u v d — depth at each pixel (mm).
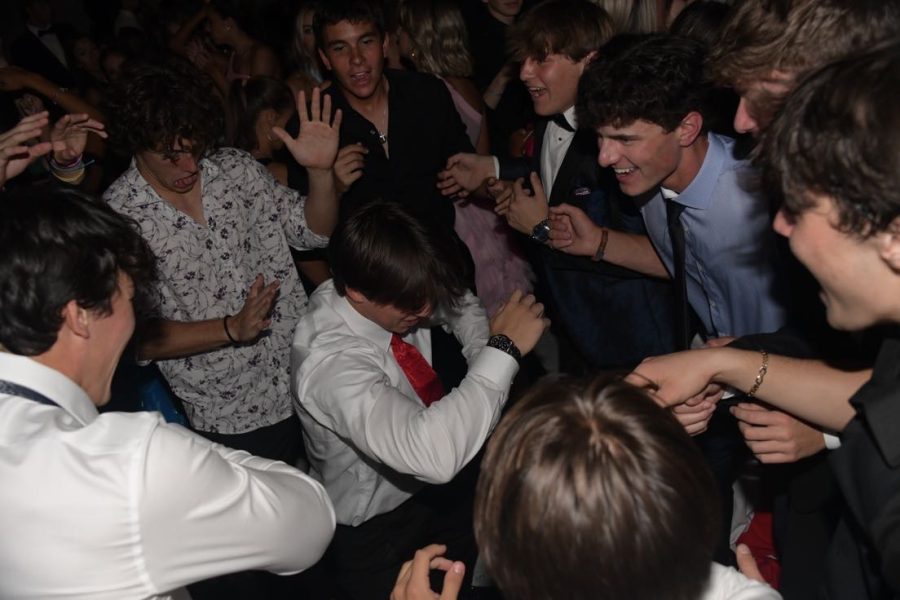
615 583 875
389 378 1921
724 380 1498
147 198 2213
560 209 2420
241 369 2396
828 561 1364
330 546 2393
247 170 2363
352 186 2857
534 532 888
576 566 875
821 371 1442
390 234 1760
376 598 2180
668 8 3156
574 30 2443
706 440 2154
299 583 2643
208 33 4984
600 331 2611
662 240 2266
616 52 1914
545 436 911
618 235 2428
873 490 1133
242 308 2338
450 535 2322
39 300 1127
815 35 1326
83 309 1174
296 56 3902
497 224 3266
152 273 1335
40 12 5840
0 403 1139
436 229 1822
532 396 980
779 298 1968
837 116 931
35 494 1068
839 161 931
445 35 3348
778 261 1909
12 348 1154
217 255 2307
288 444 2574
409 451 1687
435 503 2227
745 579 1059
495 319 1856
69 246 1147
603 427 905
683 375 1474
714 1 2326
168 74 2100
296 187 2818
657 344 2564
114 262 1195
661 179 1961
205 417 2438
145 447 1112
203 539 1156
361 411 1756
